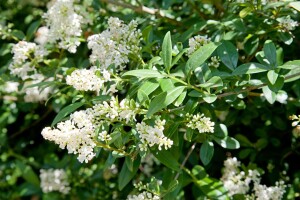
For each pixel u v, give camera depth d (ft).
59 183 3.00
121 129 1.65
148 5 2.63
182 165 2.06
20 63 2.24
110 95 1.76
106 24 2.52
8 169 3.56
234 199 2.16
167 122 1.66
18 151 3.59
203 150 1.86
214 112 1.96
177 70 1.78
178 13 2.45
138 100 1.60
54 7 2.10
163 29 2.38
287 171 2.63
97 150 1.64
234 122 2.53
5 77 2.42
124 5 2.36
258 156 2.56
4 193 3.53
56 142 1.57
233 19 2.03
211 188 2.15
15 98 3.22
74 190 3.09
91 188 3.07
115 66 1.78
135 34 1.87
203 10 2.54
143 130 1.55
